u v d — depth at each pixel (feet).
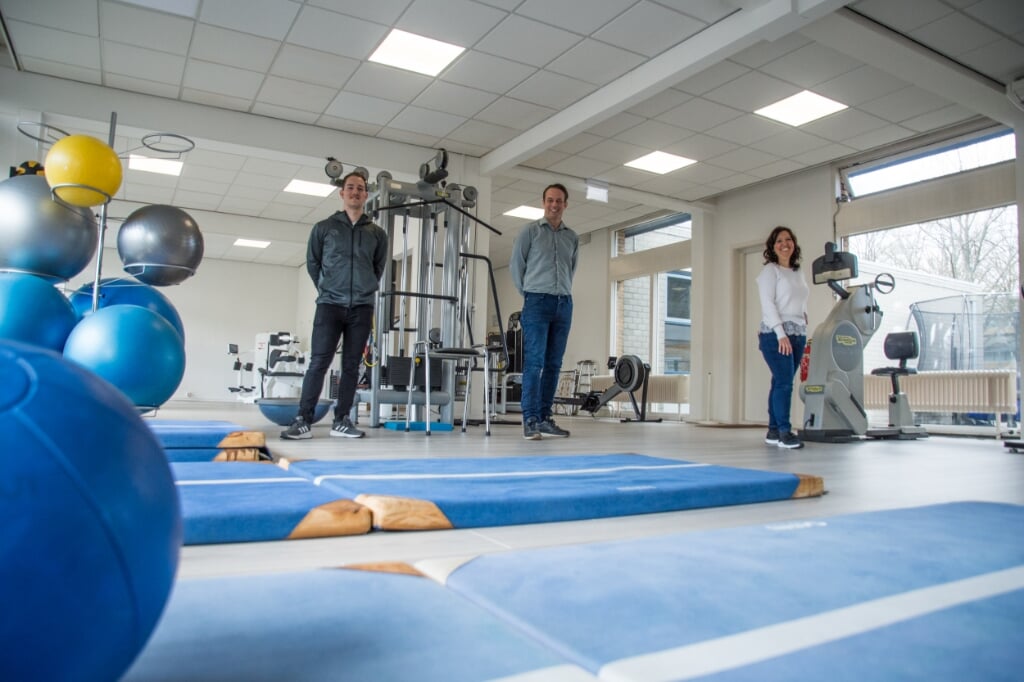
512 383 33.24
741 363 27.86
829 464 10.46
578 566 3.37
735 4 14.83
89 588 1.55
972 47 16.02
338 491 5.49
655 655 2.24
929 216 21.77
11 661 1.45
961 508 5.57
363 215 12.92
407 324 18.97
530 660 2.18
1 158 18.01
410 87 18.98
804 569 3.42
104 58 17.42
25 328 9.18
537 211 32.45
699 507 6.04
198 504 4.56
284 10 15.20
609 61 17.43
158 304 11.11
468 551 4.25
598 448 11.93
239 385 44.09
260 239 35.58
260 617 2.53
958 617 2.73
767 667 2.17
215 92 19.39
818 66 17.47
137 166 26.55
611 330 35.63
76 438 1.62
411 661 2.15
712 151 23.30
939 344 21.49
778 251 14.47
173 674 2.02
